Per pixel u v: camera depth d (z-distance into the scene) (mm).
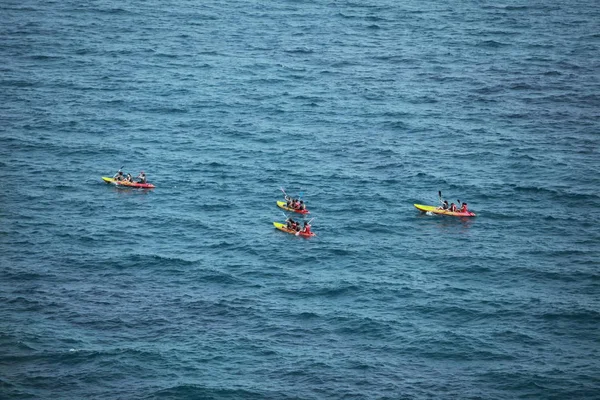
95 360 97938
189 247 126188
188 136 167750
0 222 130500
